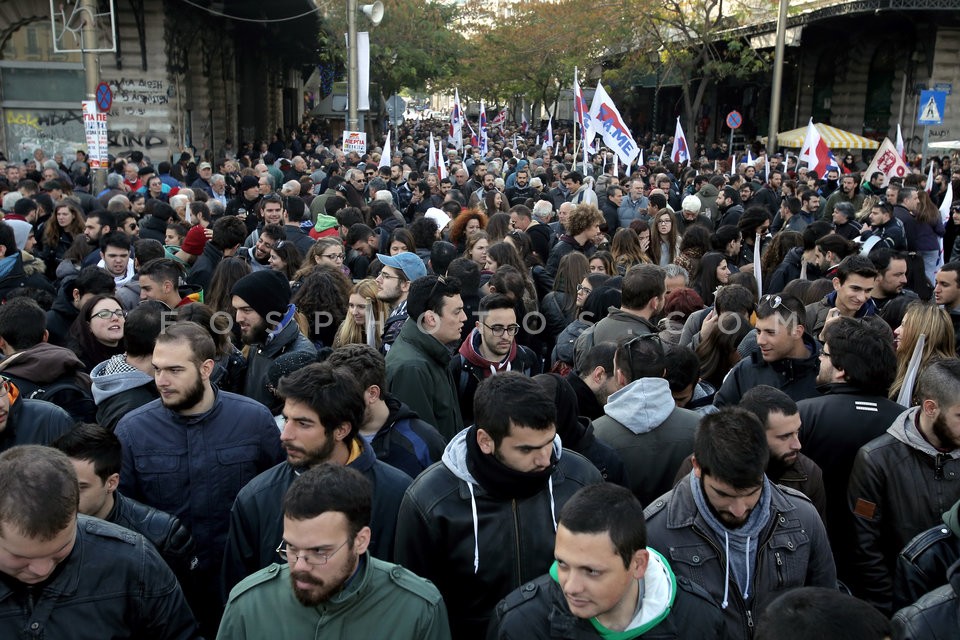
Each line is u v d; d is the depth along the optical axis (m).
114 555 2.92
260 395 5.08
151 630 3.00
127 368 4.54
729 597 3.11
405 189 16.88
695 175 17.80
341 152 27.48
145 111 23.17
